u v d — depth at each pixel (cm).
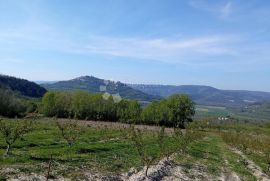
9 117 10769
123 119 13375
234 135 9231
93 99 13350
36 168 2825
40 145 4347
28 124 4150
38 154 3512
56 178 2681
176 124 13975
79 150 4162
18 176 2541
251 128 15588
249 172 4559
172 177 3528
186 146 5875
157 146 5403
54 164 3097
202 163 4688
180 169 3981
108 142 5466
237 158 5903
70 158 3500
